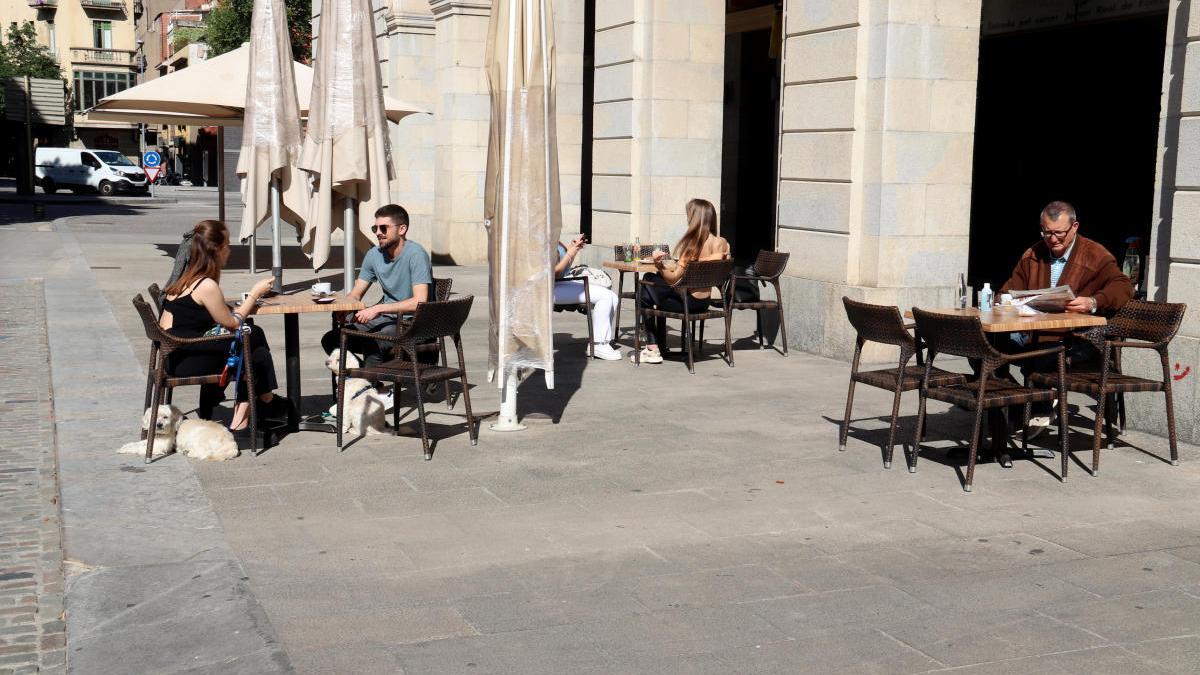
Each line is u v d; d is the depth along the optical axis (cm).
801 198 1109
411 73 2253
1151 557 508
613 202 1460
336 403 757
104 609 435
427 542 522
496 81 735
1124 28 1298
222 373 675
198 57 6356
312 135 991
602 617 435
